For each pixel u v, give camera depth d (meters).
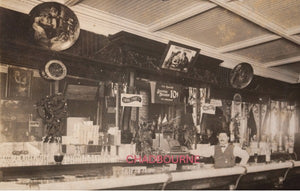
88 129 4.52
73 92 4.57
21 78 4.09
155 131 5.49
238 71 6.98
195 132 6.05
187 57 5.58
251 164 5.09
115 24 5.22
